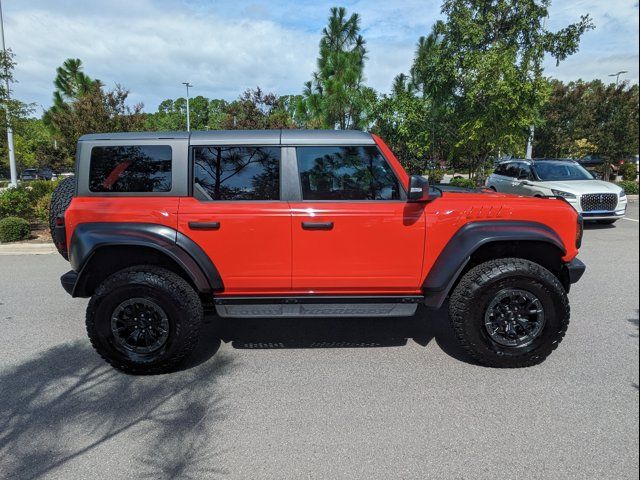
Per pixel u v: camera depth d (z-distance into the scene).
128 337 3.52
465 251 3.42
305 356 3.88
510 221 3.55
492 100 12.03
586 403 3.06
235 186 3.57
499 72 11.87
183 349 3.48
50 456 2.57
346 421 2.90
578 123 19.00
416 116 15.47
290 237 3.50
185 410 3.05
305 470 2.45
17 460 2.54
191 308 3.46
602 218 10.13
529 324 3.55
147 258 3.61
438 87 13.98
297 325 4.61
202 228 3.46
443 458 2.53
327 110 17.38
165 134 3.60
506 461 2.50
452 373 3.52
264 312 3.64
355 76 17.36
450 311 3.59
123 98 14.50
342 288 3.63
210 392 3.28
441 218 3.53
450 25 13.59
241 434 2.78
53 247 8.41
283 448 2.63
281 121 18.05
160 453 2.60
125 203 3.50
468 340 3.52
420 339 4.22
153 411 3.04
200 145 3.54
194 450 2.62
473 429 2.79
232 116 19.05
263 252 3.51
